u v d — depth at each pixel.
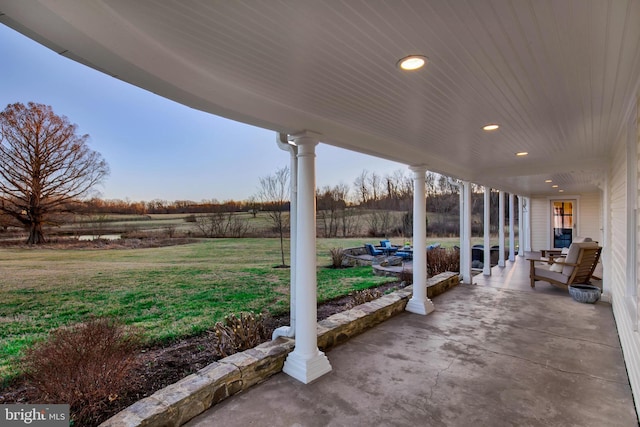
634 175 2.73
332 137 2.97
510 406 2.35
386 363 3.07
